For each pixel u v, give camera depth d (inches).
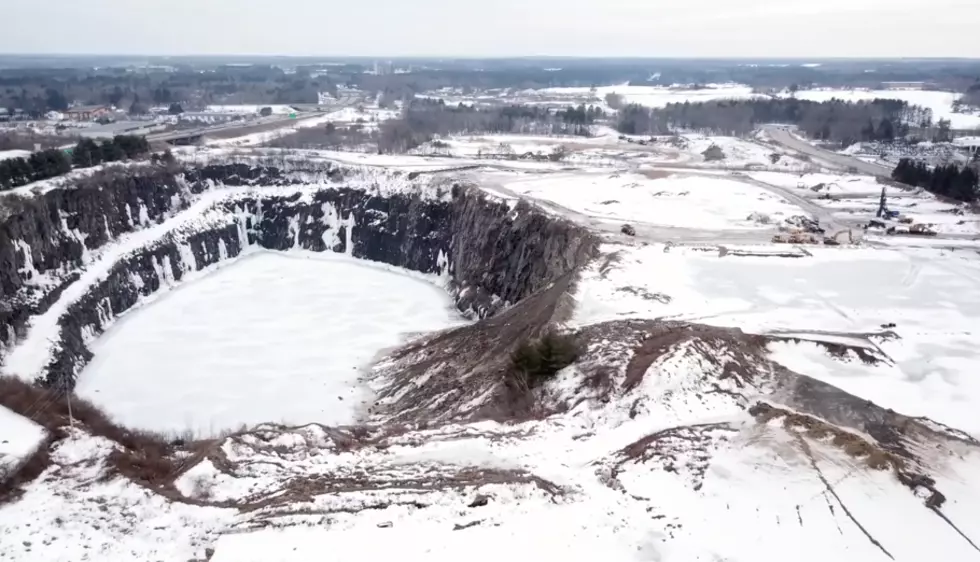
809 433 1089.4
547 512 903.7
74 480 1013.8
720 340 1497.3
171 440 1492.4
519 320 1998.0
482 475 1020.5
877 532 867.4
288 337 2608.3
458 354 2004.2
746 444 1068.5
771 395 1293.1
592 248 2357.3
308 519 890.7
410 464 1072.2
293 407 1993.1
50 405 1390.3
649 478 986.7
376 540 842.2
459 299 3002.0
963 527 881.5
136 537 875.4
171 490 1015.6
